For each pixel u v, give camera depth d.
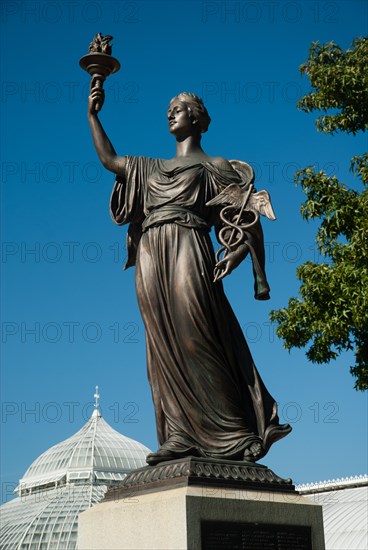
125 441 72.25
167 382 9.97
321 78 17.36
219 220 10.95
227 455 9.59
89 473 66.44
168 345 10.02
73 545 57.84
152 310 10.16
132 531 8.88
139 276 10.37
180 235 10.28
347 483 53.09
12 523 62.91
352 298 15.74
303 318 16.44
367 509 48.47
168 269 10.19
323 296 16.23
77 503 62.25
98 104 11.25
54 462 69.94
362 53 17.75
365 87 17.25
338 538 46.62
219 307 10.11
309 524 9.38
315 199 16.95
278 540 9.03
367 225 16.09
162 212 10.41
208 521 8.56
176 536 8.43
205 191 10.70
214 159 10.98
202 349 9.88
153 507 8.74
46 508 61.97
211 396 9.82
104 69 11.30
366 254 15.89
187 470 8.94
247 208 10.68
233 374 10.16
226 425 9.76
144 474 9.38
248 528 8.82
